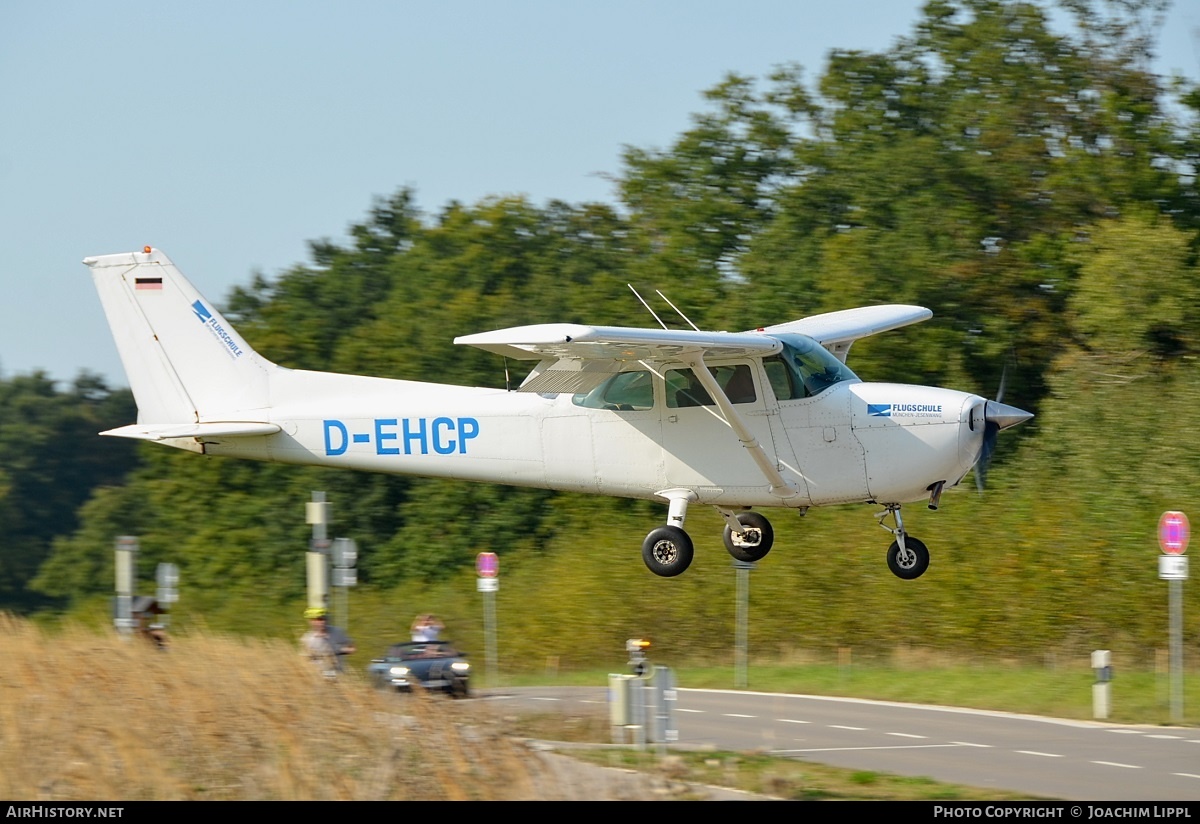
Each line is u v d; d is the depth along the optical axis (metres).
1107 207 74.50
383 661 37.44
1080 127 78.50
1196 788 23.91
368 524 79.19
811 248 76.81
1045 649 47.44
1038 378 69.56
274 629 66.06
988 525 53.84
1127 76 78.31
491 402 34.78
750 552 35.47
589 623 55.72
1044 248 71.38
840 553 54.62
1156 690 37.50
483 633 58.81
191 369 37.34
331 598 71.56
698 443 32.69
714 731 31.70
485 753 23.25
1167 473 54.78
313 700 24.94
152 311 37.56
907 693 39.84
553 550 70.00
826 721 33.69
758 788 23.20
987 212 74.94
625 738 27.75
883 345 68.31
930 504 32.62
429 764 22.66
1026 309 70.50
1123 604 47.88
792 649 51.75
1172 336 63.69
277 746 22.89
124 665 27.34
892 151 76.75
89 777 21.91
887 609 51.28
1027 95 78.69
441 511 75.62
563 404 34.00
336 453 35.94
